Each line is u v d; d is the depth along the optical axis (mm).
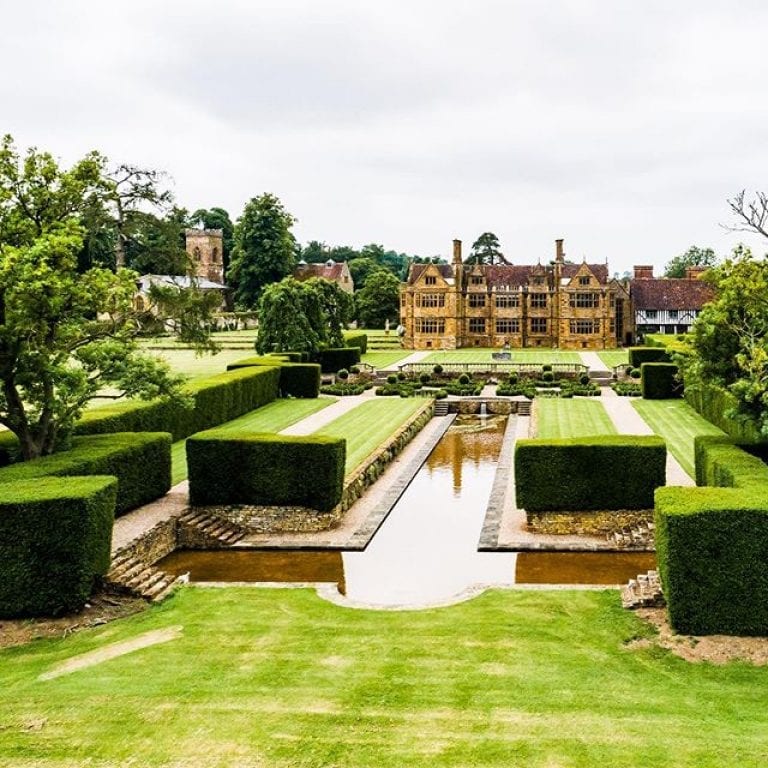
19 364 26641
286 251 115500
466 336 111688
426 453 44156
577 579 24484
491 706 14125
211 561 27047
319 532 29578
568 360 89438
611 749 12328
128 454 28703
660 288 115875
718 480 25016
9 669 16750
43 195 27297
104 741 12727
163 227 69688
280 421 50906
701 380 30703
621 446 28453
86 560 20438
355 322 140750
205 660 16641
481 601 20906
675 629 18500
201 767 11938
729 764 11812
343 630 18719
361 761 12062
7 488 21062
